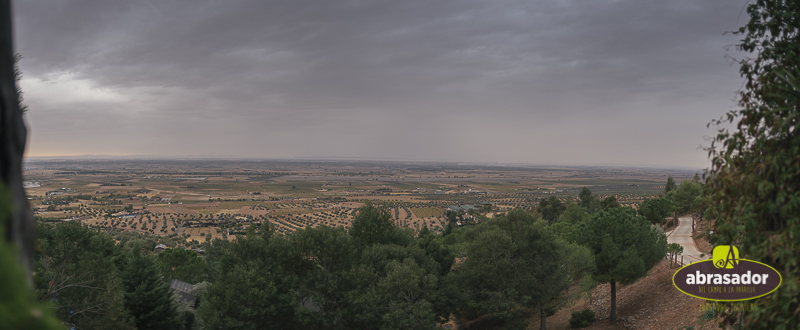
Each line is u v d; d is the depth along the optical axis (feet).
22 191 11.18
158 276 116.16
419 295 110.22
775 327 23.50
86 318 77.92
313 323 100.42
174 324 118.62
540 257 116.88
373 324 102.73
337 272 107.34
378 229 146.51
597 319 134.10
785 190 23.94
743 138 25.70
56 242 81.97
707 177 28.30
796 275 22.90
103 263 83.97
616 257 116.06
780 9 24.82
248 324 94.12
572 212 256.73
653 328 106.42
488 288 117.70
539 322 153.79
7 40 11.05
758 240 25.71
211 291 103.96
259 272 102.47
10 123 10.77
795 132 23.43
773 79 24.77
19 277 7.57
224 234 531.91
